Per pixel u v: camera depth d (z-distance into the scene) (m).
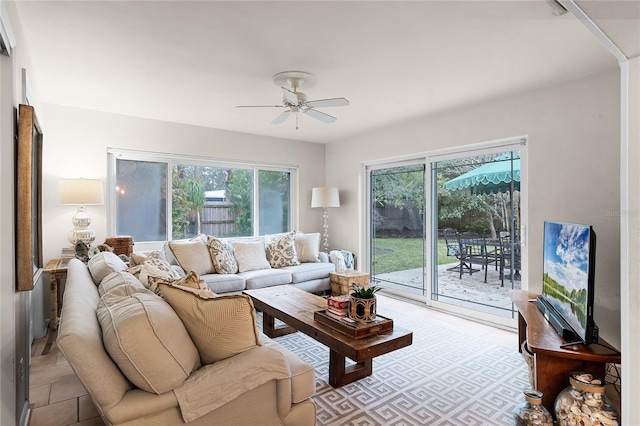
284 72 2.88
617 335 2.72
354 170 5.40
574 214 3.00
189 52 2.52
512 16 2.04
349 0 1.89
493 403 2.22
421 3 1.92
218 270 4.11
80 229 3.64
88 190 3.46
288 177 5.70
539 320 2.46
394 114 4.11
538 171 3.25
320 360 2.87
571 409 1.84
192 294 1.57
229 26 2.16
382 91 3.33
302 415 1.71
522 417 1.91
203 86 3.21
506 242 3.65
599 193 2.86
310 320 2.58
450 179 4.21
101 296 1.88
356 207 5.38
